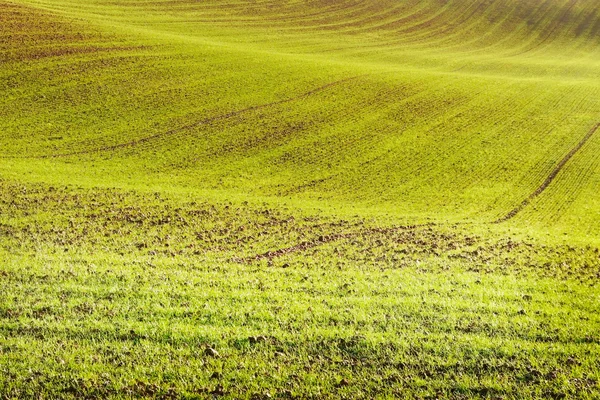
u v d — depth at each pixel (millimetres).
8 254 22859
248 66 74438
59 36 76125
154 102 60938
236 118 58750
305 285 19219
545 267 22969
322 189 44469
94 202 35938
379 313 16297
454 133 57969
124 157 48969
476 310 16703
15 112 55781
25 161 46000
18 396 11414
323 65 78812
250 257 25156
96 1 105625
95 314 15516
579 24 127062
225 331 14648
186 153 50688
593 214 40250
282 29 108000
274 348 13844
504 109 65438
